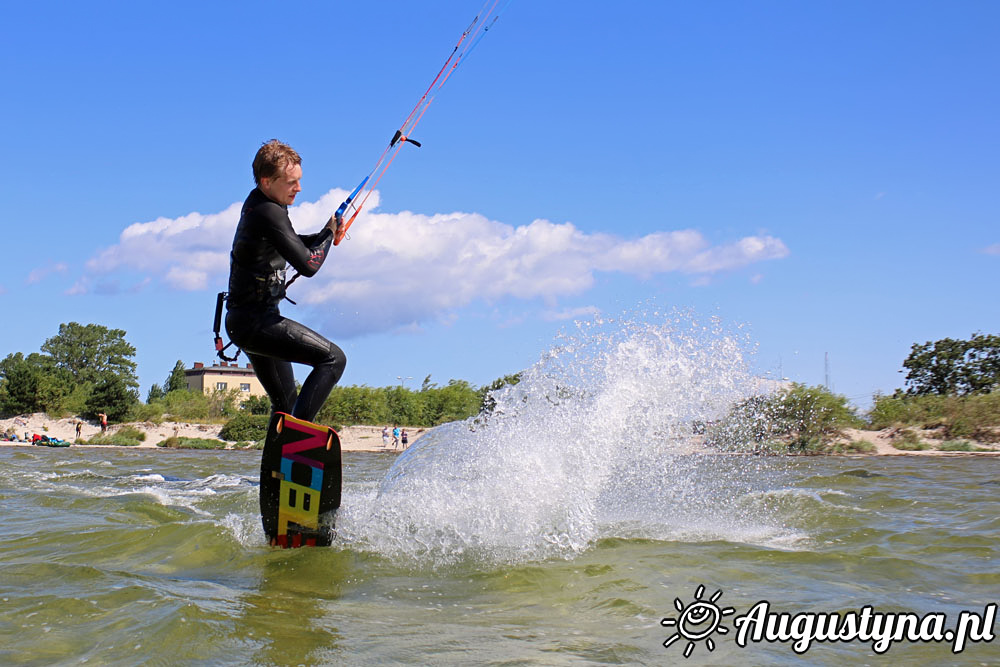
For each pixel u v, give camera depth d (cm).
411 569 499
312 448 558
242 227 522
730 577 479
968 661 344
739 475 1121
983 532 652
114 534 605
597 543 576
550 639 363
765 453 1791
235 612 398
